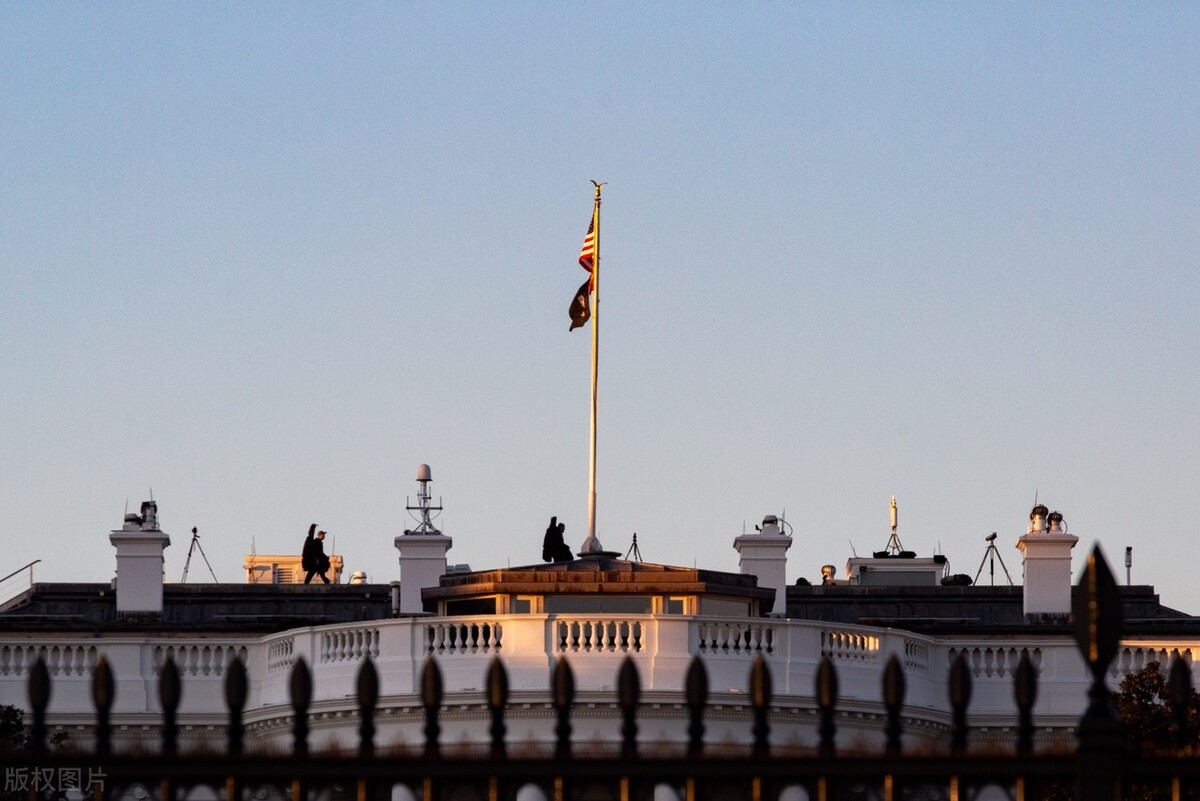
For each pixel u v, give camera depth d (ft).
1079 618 175.94
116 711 545.03
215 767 175.32
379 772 175.73
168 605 645.10
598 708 510.58
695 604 546.26
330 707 522.88
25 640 551.18
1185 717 180.24
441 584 560.20
